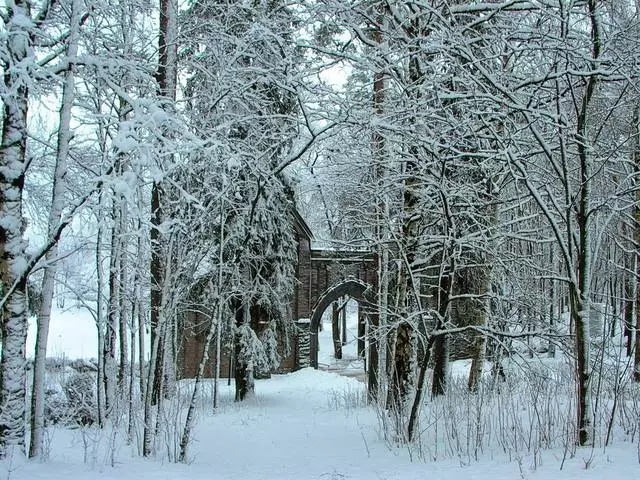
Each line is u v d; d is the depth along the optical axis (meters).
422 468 7.55
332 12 9.61
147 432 8.77
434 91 8.83
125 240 11.26
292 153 10.77
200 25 11.01
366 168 12.44
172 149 7.54
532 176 10.43
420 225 11.26
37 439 7.27
